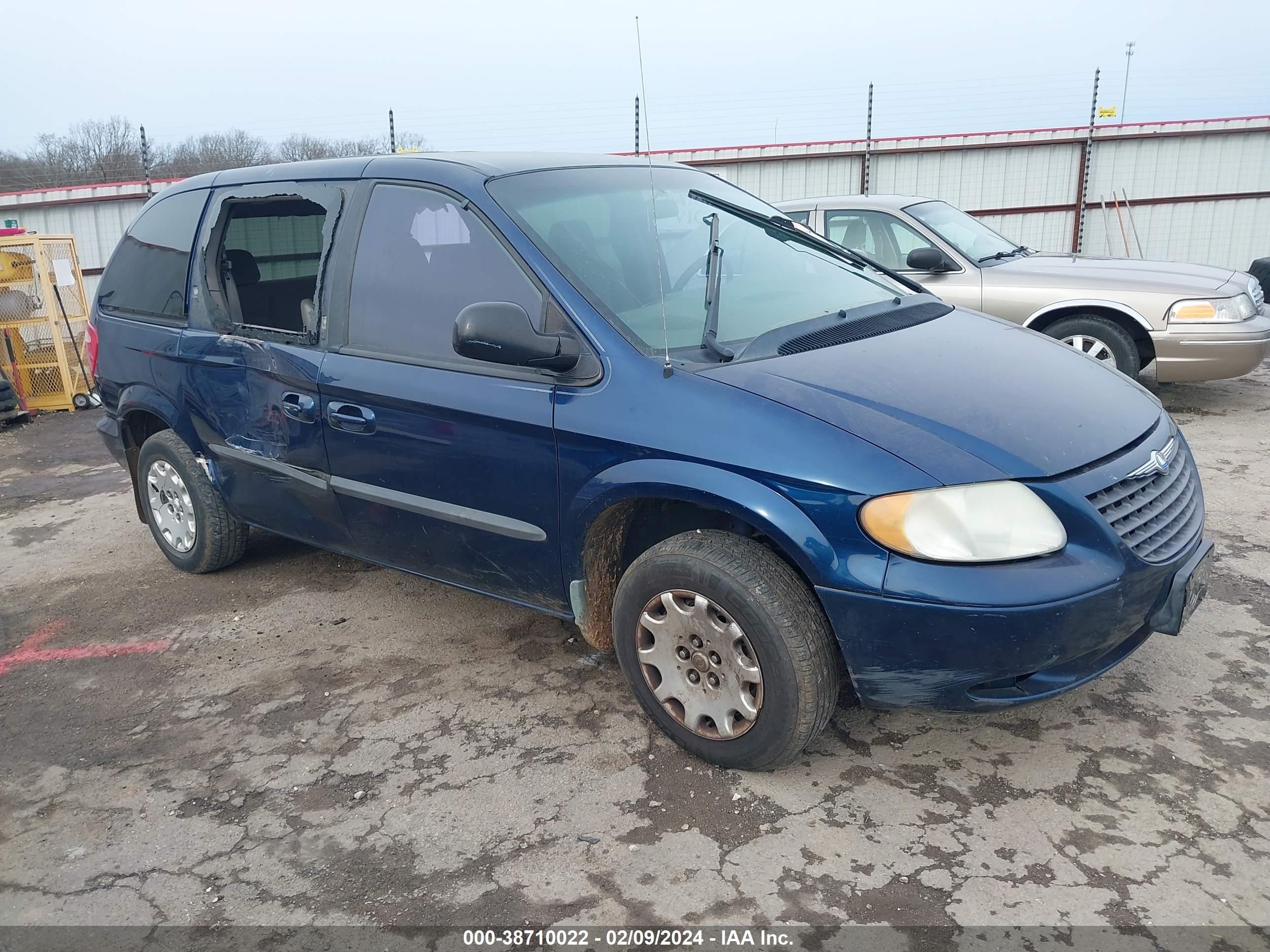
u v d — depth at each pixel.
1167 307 6.03
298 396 3.41
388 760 2.84
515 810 2.56
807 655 2.40
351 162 3.45
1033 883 2.18
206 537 4.21
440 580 3.32
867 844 2.35
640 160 3.68
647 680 2.75
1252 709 2.83
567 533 2.77
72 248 9.64
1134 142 14.62
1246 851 2.24
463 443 2.93
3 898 2.38
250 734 3.05
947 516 2.24
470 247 3.00
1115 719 2.82
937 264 6.39
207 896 2.32
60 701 3.36
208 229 3.89
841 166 15.06
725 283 3.05
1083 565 2.28
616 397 2.61
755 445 2.39
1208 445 5.65
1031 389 2.67
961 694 2.34
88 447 7.62
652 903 2.19
